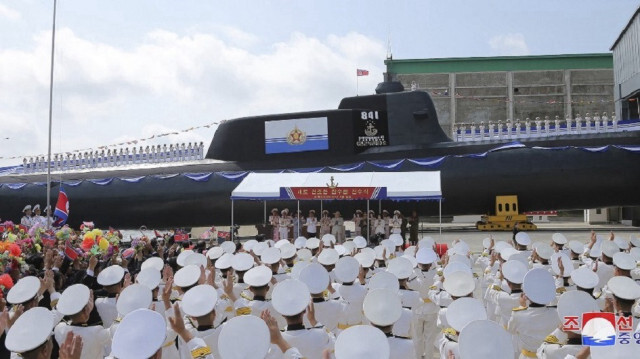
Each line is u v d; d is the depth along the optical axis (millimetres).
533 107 85500
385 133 31188
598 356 3910
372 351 3775
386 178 21328
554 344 5609
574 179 29109
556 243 13734
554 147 30234
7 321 5602
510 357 3902
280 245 12742
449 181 29609
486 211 31547
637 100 57812
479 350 3904
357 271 8336
